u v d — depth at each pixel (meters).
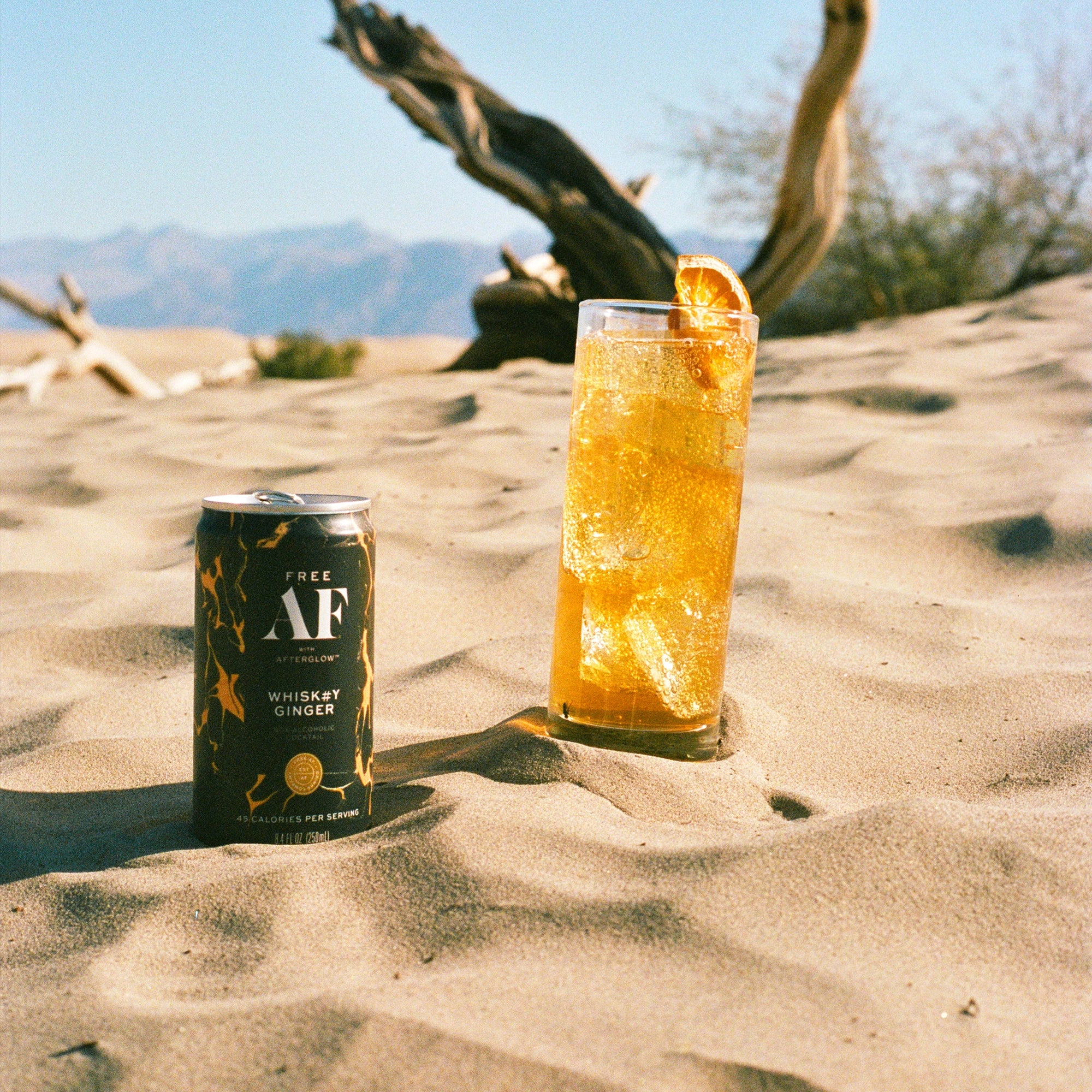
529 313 2.40
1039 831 0.50
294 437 1.41
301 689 0.53
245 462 1.25
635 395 0.57
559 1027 0.42
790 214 2.13
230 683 0.53
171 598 0.81
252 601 0.52
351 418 1.52
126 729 0.65
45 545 0.95
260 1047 0.41
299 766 0.53
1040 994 0.44
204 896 0.49
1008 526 0.88
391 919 0.48
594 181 2.22
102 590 0.85
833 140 2.08
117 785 0.60
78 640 0.76
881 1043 0.41
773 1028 0.42
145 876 0.50
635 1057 0.41
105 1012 0.43
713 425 0.58
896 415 1.37
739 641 0.71
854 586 0.78
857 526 0.91
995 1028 0.42
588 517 0.58
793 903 0.47
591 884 0.48
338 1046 0.41
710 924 0.46
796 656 0.69
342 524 0.53
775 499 0.98
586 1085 0.40
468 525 0.97
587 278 2.34
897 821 0.50
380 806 0.56
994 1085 0.40
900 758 0.60
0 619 0.80
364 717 0.54
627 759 0.56
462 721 0.65
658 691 0.58
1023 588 0.80
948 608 0.75
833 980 0.44
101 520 1.02
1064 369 1.46
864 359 1.68
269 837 0.53
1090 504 0.89
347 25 2.26
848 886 0.47
